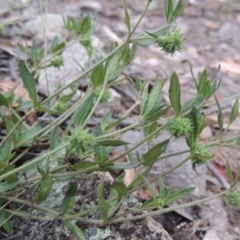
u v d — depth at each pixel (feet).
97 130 0.44
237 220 0.68
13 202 0.51
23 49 0.72
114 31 1.34
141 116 0.45
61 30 1.10
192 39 1.47
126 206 0.50
